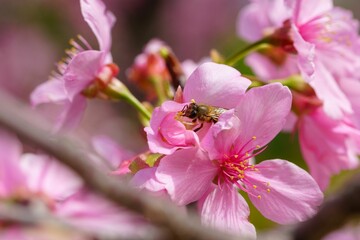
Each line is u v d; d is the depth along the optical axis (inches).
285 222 13.4
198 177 13.2
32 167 14.0
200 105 13.2
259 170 13.5
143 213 10.6
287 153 19.5
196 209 13.5
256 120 13.5
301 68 14.2
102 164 12.2
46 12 30.0
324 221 11.0
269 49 15.6
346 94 15.0
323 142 14.7
